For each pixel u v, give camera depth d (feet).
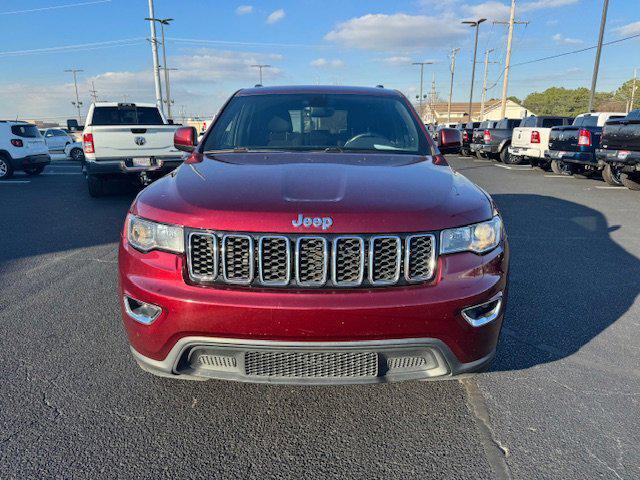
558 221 24.82
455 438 7.87
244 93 13.34
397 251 7.13
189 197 7.75
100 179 31.48
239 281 7.13
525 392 9.17
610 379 9.64
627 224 24.06
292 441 7.79
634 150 31.42
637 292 14.46
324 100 12.61
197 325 7.02
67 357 10.40
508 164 61.41
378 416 8.43
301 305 6.81
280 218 7.06
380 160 10.05
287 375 7.20
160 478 6.98
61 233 22.02
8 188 38.11
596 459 7.37
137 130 29.63
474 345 7.41
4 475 6.97
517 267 16.89
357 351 7.00
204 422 8.23
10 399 8.84
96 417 8.34
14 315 12.62
